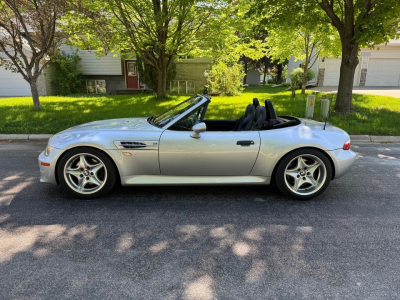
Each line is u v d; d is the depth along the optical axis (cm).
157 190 420
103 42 1094
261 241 293
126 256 267
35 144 724
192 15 1140
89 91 2130
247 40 1491
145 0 1118
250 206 372
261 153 374
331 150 379
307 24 988
